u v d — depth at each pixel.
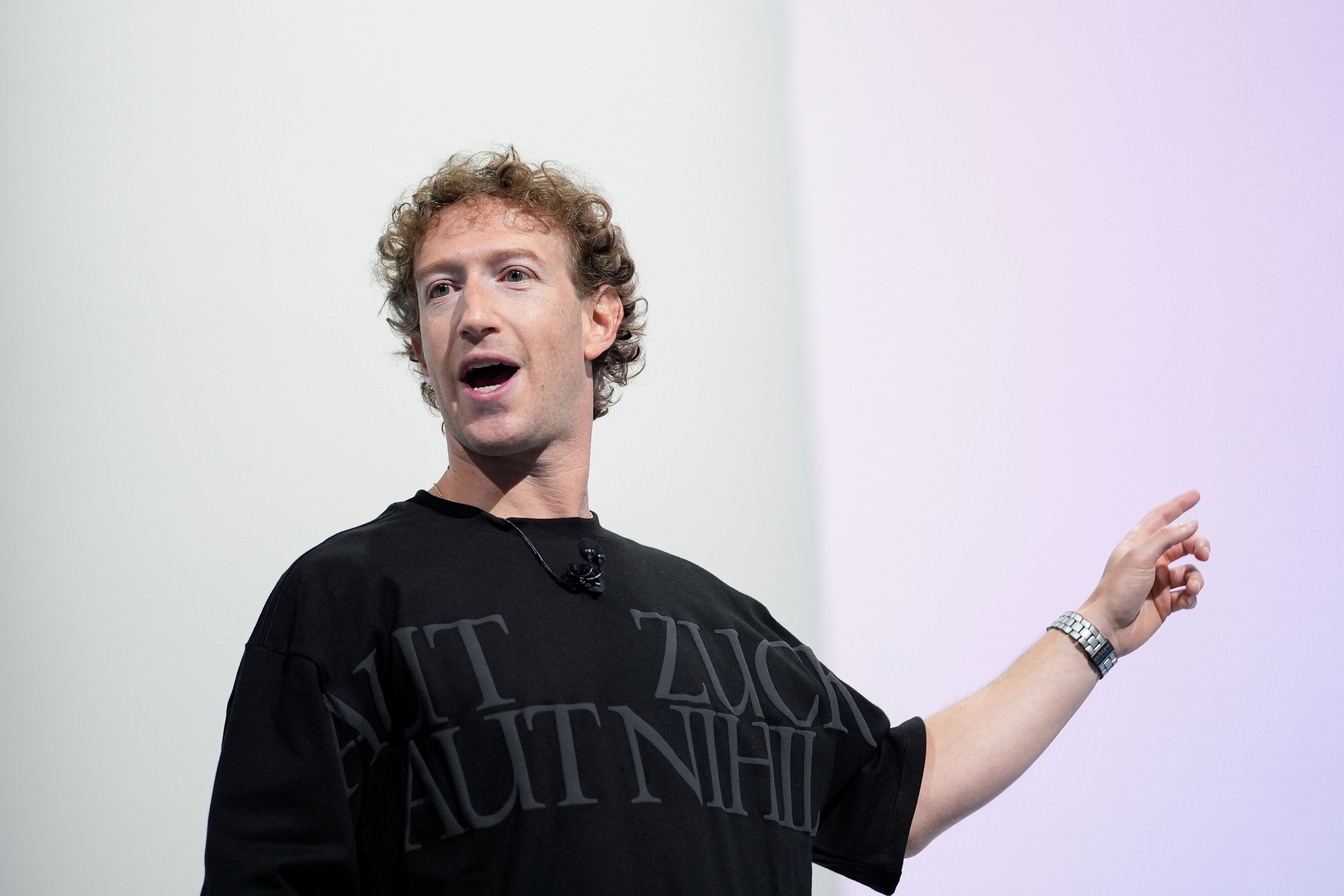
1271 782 4.47
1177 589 2.94
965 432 4.65
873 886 2.60
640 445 4.39
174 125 3.98
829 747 2.55
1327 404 4.65
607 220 2.74
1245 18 4.77
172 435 3.84
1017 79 4.76
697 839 2.16
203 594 3.79
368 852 2.11
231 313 3.96
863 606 4.52
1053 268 4.72
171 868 3.65
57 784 3.58
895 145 4.75
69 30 3.92
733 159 4.62
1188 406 4.65
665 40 4.61
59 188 3.84
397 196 4.18
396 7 4.29
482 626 2.21
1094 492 4.64
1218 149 4.75
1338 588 4.55
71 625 3.66
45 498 3.69
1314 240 4.73
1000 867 4.42
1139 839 4.44
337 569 2.22
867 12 4.79
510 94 4.38
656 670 2.29
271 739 2.08
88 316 3.81
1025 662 2.84
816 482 4.55
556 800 2.08
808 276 4.64
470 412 2.40
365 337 4.08
